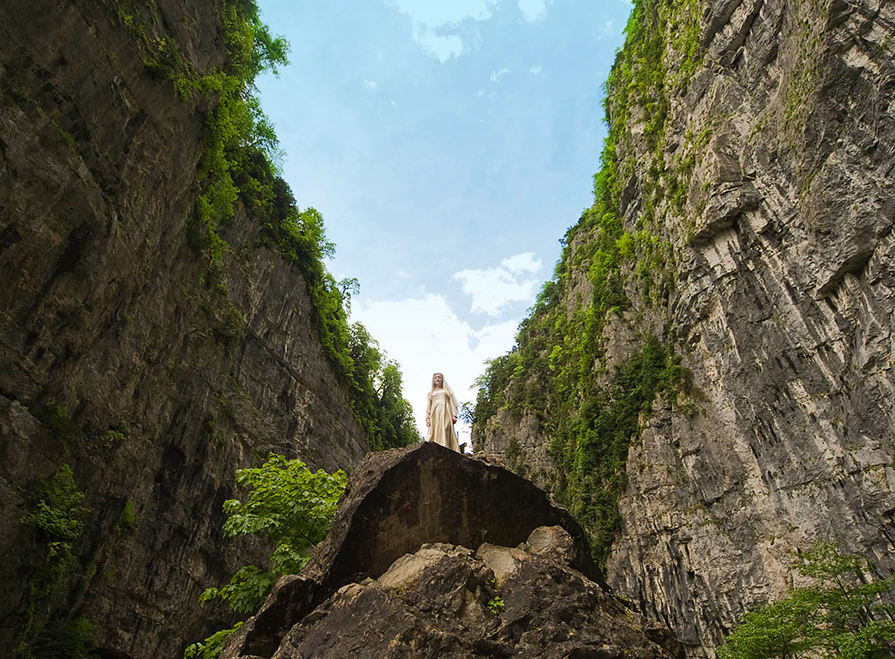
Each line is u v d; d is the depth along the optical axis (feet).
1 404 70.18
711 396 127.95
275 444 142.20
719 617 113.80
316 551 32.94
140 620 98.48
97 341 88.74
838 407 96.12
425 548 30.86
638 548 138.92
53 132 75.97
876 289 86.58
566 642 26.09
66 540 75.72
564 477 195.00
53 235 76.48
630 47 205.67
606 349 177.37
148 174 95.66
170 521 107.96
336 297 201.16
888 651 58.80
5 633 68.49
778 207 109.91
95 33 83.82
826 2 89.81
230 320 131.64
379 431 212.02
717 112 133.08
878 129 83.46
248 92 156.46
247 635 28.48
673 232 144.97
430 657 24.64
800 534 100.73
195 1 118.73
